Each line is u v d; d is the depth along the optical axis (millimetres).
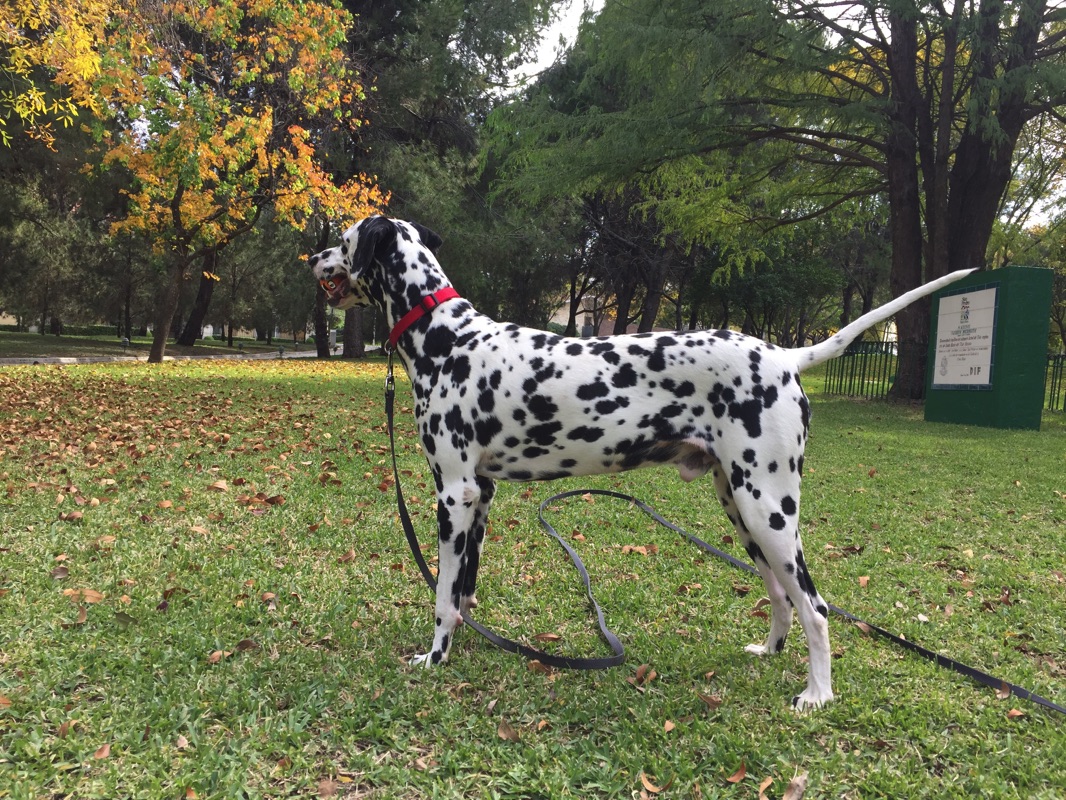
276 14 16000
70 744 2486
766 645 3439
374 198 18266
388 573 4344
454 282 26406
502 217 27344
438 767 2480
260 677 3043
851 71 18859
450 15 25531
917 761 2609
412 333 3395
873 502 6551
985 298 12930
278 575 4215
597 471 3193
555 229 29156
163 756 2477
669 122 16016
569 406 3080
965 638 3691
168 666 3100
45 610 3561
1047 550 5191
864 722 2830
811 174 20719
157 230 18109
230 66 17125
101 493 5695
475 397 3186
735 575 4531
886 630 3770
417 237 3521
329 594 3980
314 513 5449
